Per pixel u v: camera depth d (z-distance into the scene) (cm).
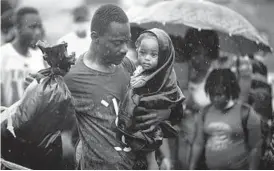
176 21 727
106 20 461
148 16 736
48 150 457
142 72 457
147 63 446
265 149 681
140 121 452
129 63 499
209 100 711
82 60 479
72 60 439
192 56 738
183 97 461
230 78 686
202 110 699
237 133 679
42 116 441
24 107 441
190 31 743
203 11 747
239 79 785
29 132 446
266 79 792
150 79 447
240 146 680
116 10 464
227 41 796
